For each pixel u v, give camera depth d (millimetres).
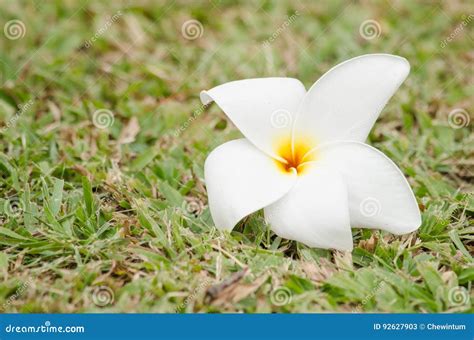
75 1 542
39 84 491
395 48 521
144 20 539
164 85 496
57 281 370
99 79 499
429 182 428
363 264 385
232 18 545
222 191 377
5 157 431
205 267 375
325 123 385
